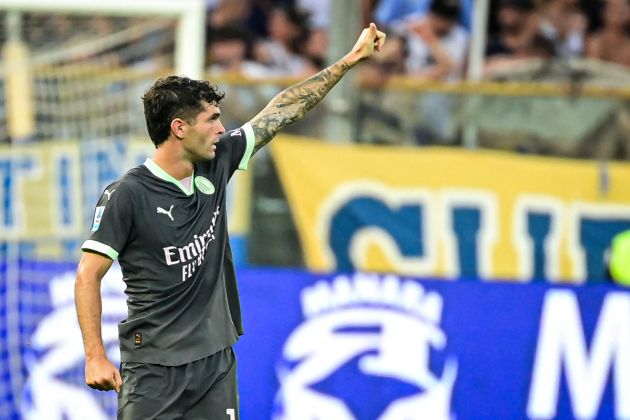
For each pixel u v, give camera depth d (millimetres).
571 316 26750
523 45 33500
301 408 25719
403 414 26047
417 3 33156
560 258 28719
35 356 26141
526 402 26438
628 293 26938
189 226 13859
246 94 28344
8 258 26781
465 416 26219
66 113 28359
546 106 29938
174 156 13812
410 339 26250
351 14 28797
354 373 26016
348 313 26156
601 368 26766
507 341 26516
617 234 28891
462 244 28328
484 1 33312
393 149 28281
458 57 33344
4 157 27797
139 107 28203
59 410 25938
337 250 28016
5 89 28469
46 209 27516
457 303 26484
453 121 29891
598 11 33688
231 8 32875
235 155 14727
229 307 14555
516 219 28594
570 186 28859
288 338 25812
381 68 33062
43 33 29234
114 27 29656
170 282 13828
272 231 27906
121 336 14047
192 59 29234
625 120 30016
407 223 28219
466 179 28484
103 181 27734
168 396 13828
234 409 14195
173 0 29391
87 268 13617
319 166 28078
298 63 32969
